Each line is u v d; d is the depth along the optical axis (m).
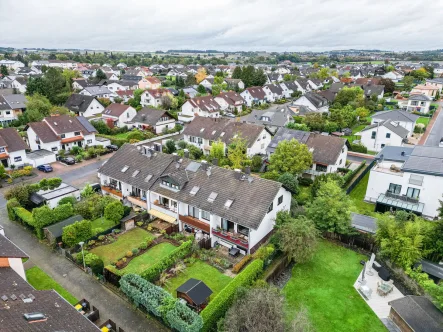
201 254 34.69
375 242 34.94
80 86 138.50
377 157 48.75
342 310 28.17
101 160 64.88
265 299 23.86
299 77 177.75
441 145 66.81
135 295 26.89
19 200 42.72
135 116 88.94
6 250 26.66
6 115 89.38
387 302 29.22
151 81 154.75
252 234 33.59
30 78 125.50
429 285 27.52
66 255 34.44
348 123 89.38
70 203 40.94
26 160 60.25
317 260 34.97
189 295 26.53
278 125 82.69
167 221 39.84
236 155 54.38
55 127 67.88
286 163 51.34
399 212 35.38
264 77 156.88
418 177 42.19
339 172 59.00
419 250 31.19
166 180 40.22
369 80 147.00
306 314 25.81
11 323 17.55
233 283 27.91
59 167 60.91
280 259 32.94
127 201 44.47
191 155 60.31
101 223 41.38
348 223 36.16
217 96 111.06
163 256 35.03
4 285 22.36
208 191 37.75
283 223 34.56
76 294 29.38
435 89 132.12
